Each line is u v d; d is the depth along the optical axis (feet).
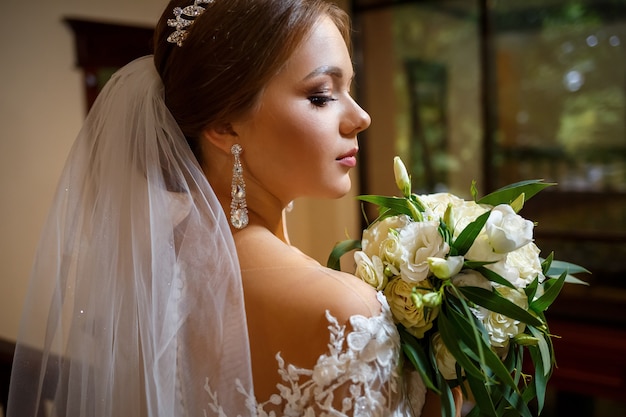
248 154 3.58
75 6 9.92
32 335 4.03
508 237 3.27
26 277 9.85
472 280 3.36
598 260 10.29
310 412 3.09
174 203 3.54
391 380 3.20
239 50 3.31
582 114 10.19
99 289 3.62
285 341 3.21
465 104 11.21
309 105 3.44
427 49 11.37
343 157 3.64
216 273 3.34
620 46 9.65
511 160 11.00
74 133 10.17
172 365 3.34
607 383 10.09
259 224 3.70
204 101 3.46
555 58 10.25
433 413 3.69
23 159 9.68
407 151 12.00
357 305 3.15
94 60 10.13
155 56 3.83
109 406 3.52
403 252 3.40
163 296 3.38
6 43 9.37
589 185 10.29
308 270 3.33
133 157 3.64
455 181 11.63
